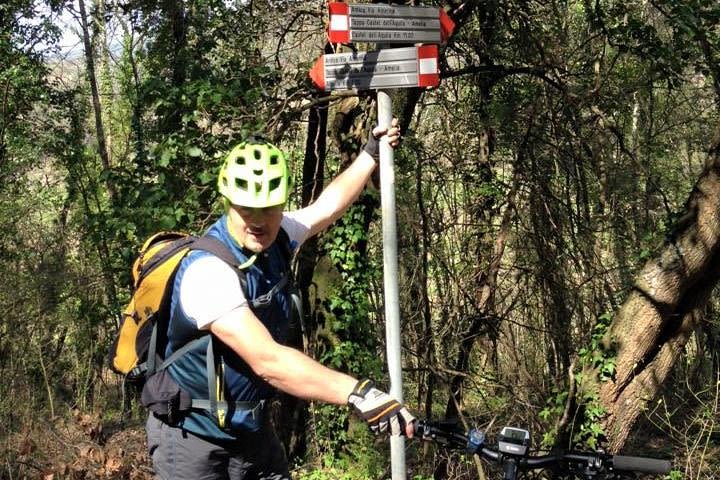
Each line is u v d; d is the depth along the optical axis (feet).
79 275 44.91
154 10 46.14
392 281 10.18
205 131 26.99
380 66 10.40
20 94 60.44
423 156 36.52
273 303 8.66
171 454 8.76
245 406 8.57
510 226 34.09
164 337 8.50
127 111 70.69
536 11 35.83
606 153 35.63
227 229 8.48
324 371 7.66
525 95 36.17
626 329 23.18
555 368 32.22
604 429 23.72
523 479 20.15
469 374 30.27
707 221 22.11
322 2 32.19
